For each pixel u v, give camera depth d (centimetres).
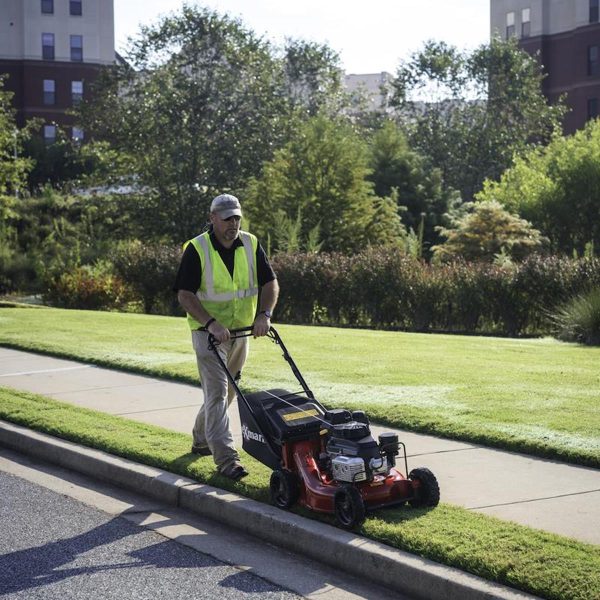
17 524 654
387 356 1275
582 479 682
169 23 4091
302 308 2233
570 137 3541
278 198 3161
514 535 548
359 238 3041
